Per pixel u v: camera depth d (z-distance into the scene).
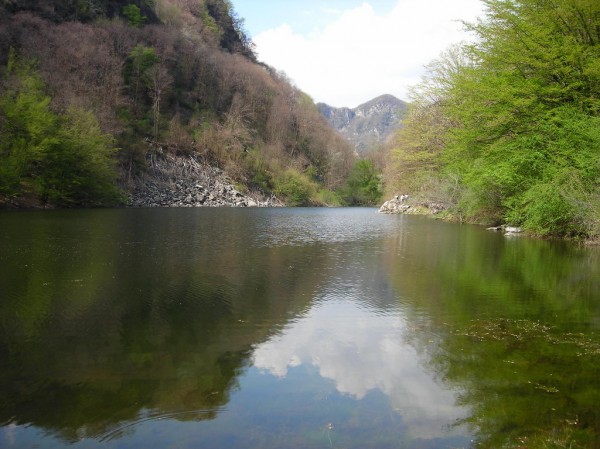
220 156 65.62
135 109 60.31
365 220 29.94
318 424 3.69
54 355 5.06
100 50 55.09
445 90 30.12
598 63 15.45
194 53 78.25
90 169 36.56
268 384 4.43
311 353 5.30
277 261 11.79
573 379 4.60
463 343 5.68
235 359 5.07
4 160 29.25
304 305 7.47
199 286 8.67
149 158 54.19
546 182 16.31
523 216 18.73
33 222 20.58
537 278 9.82
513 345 5.61
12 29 45.81
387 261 12.05
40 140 31.84
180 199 51.62
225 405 3.99
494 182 19.36
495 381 4.55
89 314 6.67
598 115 16.64
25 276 9.10
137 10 72.06
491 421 3.78
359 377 4.63
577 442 3.46
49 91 40.31
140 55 63.25
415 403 4.09
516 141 18.00
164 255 12.23
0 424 3.60
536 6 17.80
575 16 16.77
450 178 29.58
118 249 13.03
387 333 6.06
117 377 4.51
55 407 3.89
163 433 3.51
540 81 17.84
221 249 13.77
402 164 39.22
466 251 14.07
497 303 7.70
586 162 15.07
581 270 10.82
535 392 4.32
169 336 5.80
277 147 80.06
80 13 61.47
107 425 3.62
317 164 90.62
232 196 59.00
